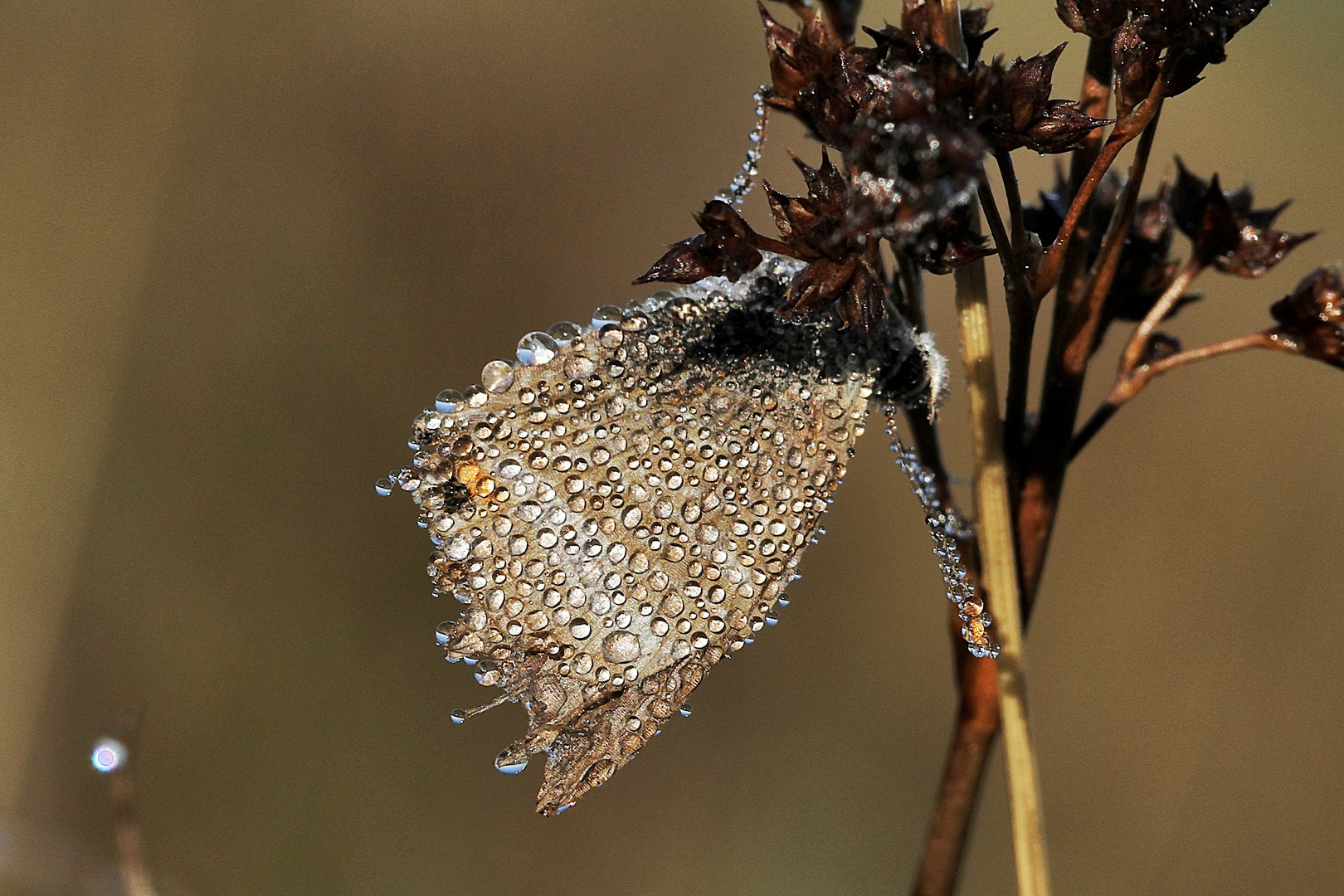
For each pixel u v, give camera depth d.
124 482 0.43
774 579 0.25
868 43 0.29
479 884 0.43
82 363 0.43
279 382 0.46
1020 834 0.25
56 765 0.40
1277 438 0.49
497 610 0.25
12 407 0.42
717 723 0.45
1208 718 0.47
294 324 0.47
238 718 0.43
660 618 0.25
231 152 0.47
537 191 0.52
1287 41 0.54
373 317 0.49
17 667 0.41
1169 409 0.50
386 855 0.42
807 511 0.25
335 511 0.46
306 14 0.49
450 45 0.51
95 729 0.41
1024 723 0.25
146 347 0.45
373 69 0.50
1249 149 0.53
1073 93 0.41
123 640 0.42
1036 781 0.25
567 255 0.52
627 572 0.25
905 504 0.49
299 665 0.44
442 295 0.50
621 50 0.52
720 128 0.54
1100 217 0.26
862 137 0.24
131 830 0.26
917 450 0.26
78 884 0.28
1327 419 0.48
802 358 0.25
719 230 0.25
